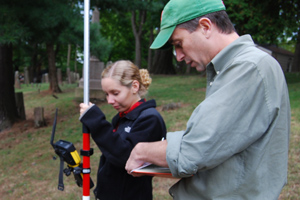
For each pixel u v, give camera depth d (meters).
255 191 0.98
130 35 27.48
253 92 0.93
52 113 9.09
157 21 17.06
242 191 0.99
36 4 5.67
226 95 0.94
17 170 4.75
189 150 0.96
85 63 1.45
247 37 1.07
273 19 9.79
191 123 0.98
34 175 4.41
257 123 0.94
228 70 1.00
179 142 1.01
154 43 1.14
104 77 1.54
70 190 3.69
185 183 1.16
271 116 0.95
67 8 6.09
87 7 1.48
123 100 1.52
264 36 10.46
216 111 0.93
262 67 0.95
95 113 1.32
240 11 9.96
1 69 7.54
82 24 6.29
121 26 26.44
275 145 0.99
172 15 1.10
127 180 1.52
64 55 29.61
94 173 4.02
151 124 1.47
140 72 1.67
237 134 0.92
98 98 9.83
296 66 19.08
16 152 5.69
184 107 6.73
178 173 0.99
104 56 6.99
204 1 1.06
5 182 4.31
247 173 0.98
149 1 7.95
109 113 7.37
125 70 1.51
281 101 0.98
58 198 3.50
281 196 2.73
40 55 27.55
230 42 1.08
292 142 3.85
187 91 9.57
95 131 1.31
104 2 7.40
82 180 1.52
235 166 0.99
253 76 0.94
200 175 1.07
